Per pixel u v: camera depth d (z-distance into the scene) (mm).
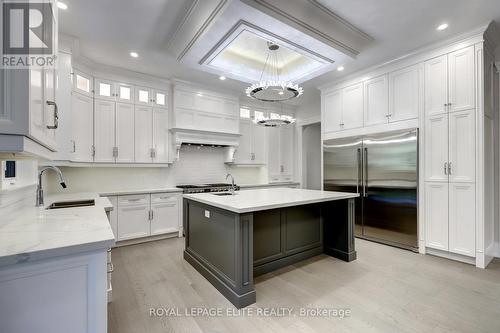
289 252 2996
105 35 2891
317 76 3934
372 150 3756
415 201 3311
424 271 2750
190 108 4430
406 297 2219
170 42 2996
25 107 901
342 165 4160
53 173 3566
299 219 3123
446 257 3115
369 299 2193
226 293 2256
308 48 2875
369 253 3324
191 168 4906
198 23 2496
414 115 3348
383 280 2553
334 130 4324
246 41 3207
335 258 3199
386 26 2723
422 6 2395
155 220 3973
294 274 2730
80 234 1171
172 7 2389
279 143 5922
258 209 2199
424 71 3260
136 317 1959
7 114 873
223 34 2533
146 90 4109
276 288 2418
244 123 5395
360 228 3936
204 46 2770
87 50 3242
